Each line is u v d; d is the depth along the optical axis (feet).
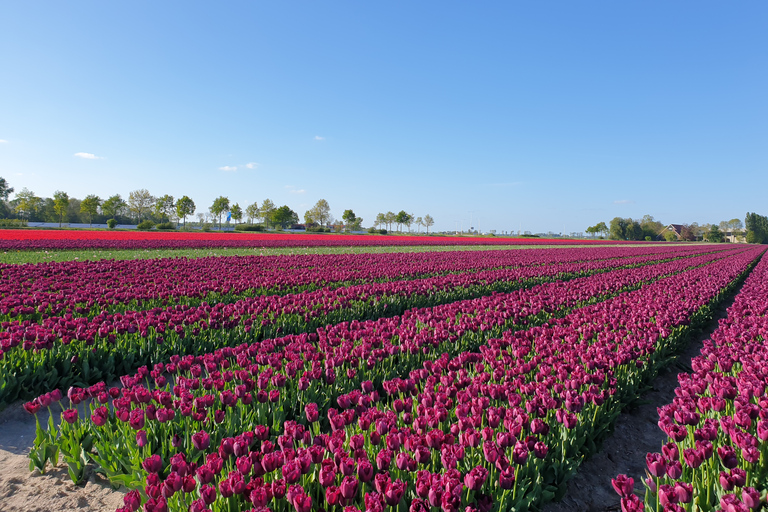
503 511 10.38
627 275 62.90
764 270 86.58
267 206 400.67
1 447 15.96
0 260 68.28
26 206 312.09
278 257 85.66
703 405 14.71
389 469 10.93
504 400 15.71
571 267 79.61
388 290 41.78
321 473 9.32
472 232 635.25
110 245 112.88
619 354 20.20
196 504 8.65
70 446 13.70
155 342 23.52
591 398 16.42
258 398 14.96
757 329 26.50
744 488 9.34
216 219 414.41
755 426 13.62
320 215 446.19
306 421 15.72
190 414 13.35
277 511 9.53
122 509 9.00
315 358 19.49
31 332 20.24
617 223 489.26
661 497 9.28
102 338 22.74
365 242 179.63
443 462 10.50
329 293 37.52
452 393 15.38
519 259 95.96
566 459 13.78
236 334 26.58
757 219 501.56
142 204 398.01
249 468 9.72
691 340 34.83
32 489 13.20
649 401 20.36
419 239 235.61
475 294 47.85
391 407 16.63
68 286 39.70
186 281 46.73
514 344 22.49
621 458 16.63
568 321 28.86
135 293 35.27
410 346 21.27
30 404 13.91
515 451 11.25
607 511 13.41
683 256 135.13
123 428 13.17
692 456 10.66
